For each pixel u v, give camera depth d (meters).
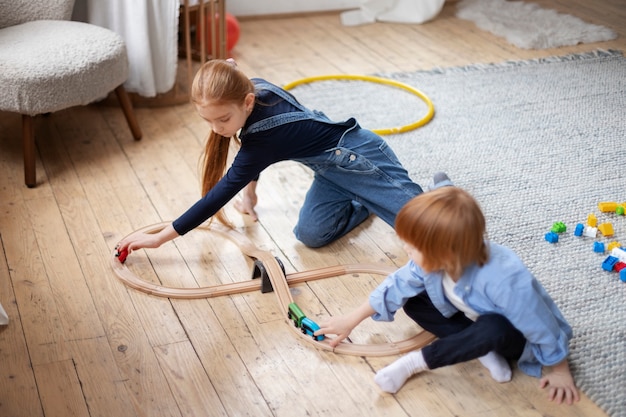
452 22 3.98
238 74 1.76
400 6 3.98
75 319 1.87
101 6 2.82
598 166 2.57
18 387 1.66
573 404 1.64
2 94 2.31
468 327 1.66
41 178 2.47
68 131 2.77
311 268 2.10
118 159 2.61
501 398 1.66
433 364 1.65
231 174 1.88
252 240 2.21
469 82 3.22
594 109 2.99
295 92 3.09
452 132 2.79
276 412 1.62
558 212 2.30
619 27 3.88
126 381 1.69
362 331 1.86
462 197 1.53
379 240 2.22
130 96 2.99
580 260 2.09
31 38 2.47
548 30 3.75
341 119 2.88
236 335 1.84
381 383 1.66
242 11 3.95
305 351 1.79
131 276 2.00
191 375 1.71
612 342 1.79
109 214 2.29
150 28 2.83
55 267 2.05
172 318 1.89
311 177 2.54
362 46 3.66
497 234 2.19
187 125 2.87
